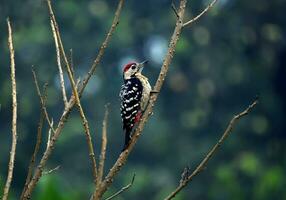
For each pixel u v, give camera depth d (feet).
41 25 88.58
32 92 84.43
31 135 79.97
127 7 98.63
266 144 89.56
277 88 92.17
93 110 97.14
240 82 93.50
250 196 78.74
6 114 76.28
